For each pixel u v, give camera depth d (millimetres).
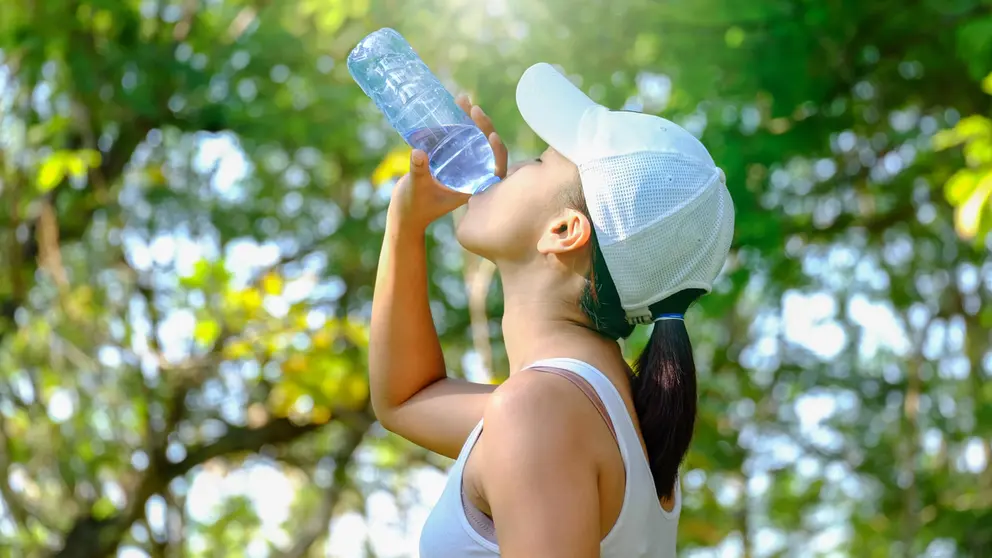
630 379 1751
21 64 5977
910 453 7258
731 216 1743
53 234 6559
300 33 6359
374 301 2066
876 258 7680
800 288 7598
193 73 6301
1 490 7102
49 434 7371
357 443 8289
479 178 1920
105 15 6086
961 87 5082
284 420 7703
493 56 4938
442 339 7434
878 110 5332
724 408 7242
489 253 1754
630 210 1651
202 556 9867
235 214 7902
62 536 7441
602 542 1575
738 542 8211
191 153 7488
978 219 3820
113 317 7074
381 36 1975
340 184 7879
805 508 8391
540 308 1712
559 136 1718
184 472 7523
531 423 1512
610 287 1673
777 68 4613
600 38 4934
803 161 6000
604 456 1561
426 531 1643
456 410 2014
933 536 7203
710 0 4504
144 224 7691
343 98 6203
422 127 1931
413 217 1977
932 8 4449
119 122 6758
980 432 7461
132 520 7492
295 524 10680
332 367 6738
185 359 6699
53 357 7055
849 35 4648
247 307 6086
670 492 1728
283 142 7148
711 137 4938
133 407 7336
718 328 8133
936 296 7551
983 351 7652
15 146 6352
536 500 1478
